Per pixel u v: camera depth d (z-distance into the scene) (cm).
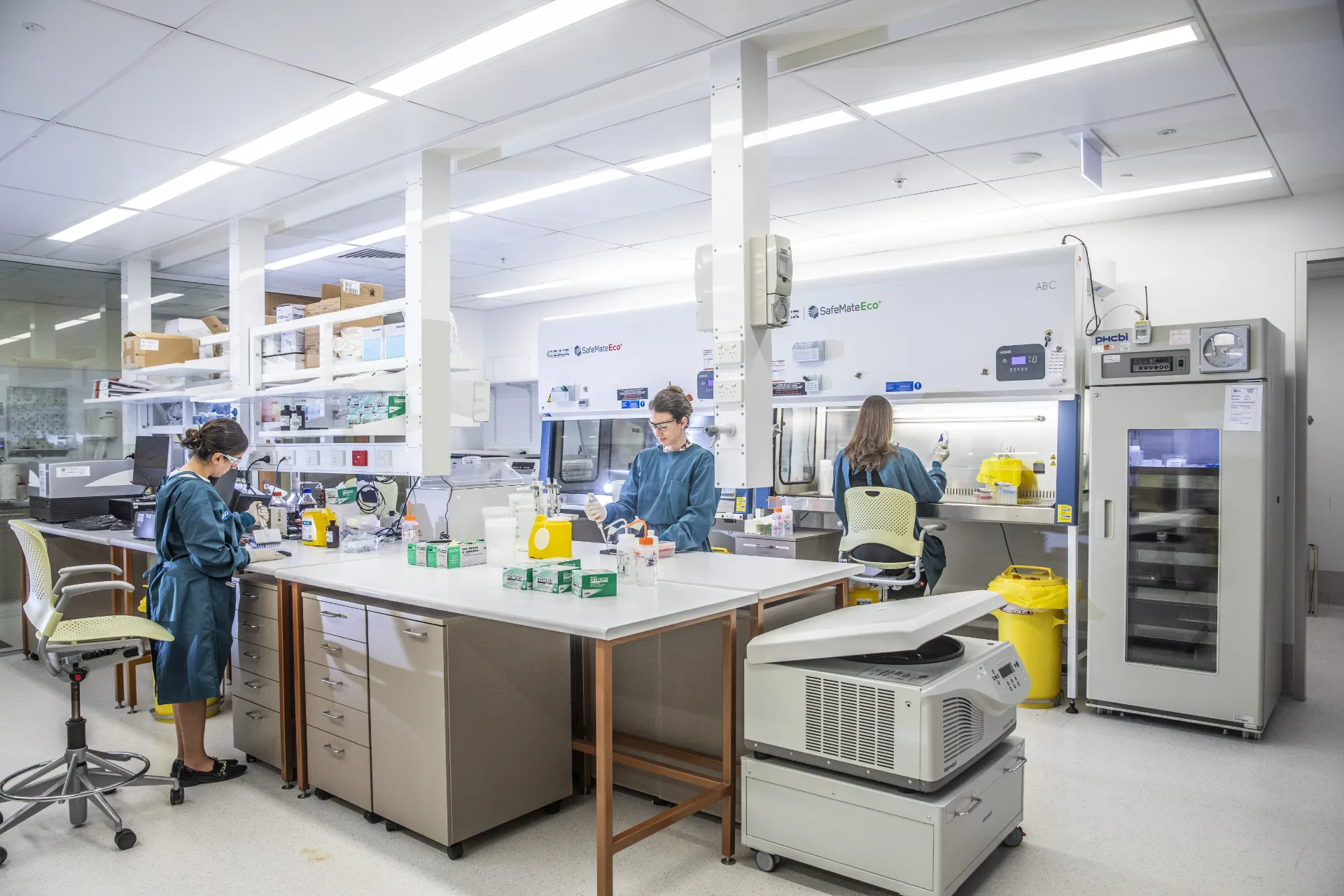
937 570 420
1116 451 374
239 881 238
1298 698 409
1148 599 374
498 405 862
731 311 294
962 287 420
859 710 217
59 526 457
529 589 255
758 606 251
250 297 495
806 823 228
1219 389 351
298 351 439
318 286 713
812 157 397
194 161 392
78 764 281
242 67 297
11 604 527
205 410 543
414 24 267
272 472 479
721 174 294
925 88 320
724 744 250
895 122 354
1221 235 473
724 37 282
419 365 380
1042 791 297
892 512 392
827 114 346
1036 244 534
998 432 473
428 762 250
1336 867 242
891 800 212
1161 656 373
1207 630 365
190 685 295
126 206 461
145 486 477
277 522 401
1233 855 250
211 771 311
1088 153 370
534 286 729
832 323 463
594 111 342
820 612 288
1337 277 603
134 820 278
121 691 400
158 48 281
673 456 348
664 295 718
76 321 593
